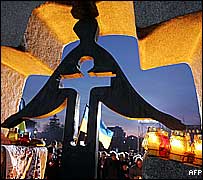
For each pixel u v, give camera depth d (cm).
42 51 178
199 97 147
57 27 185
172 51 161
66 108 145
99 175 141
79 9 155
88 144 138
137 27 132
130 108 135
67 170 138
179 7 125
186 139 129
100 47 149
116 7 162
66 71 149
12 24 151
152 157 122
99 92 142
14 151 154
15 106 198
